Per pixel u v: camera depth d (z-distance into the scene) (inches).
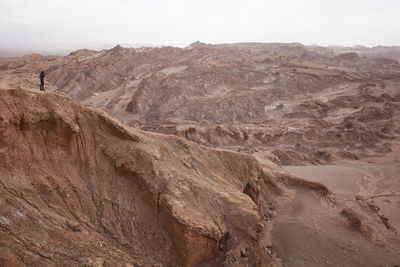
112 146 568.1
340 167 1417.3
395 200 1039.0
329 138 2171.5
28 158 473.7
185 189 535.2
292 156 1779.0
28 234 383.2
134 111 2871.6
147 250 473.4
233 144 2027.6
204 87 3339.1
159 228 499.2
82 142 541.3
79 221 462.3
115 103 3029.0
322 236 679.7
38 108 494.6
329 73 4074.8
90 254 406.9
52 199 463.8
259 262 505.4
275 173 914.7
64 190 483.5
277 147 2060.8
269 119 2677.2
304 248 638.5
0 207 390.6
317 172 1336.1
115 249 445.1
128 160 546.3
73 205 478.3
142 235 489.1
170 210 478.6
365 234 705.0
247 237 525.3
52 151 506.3
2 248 340.5
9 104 463.8
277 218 743.7
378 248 661.9
